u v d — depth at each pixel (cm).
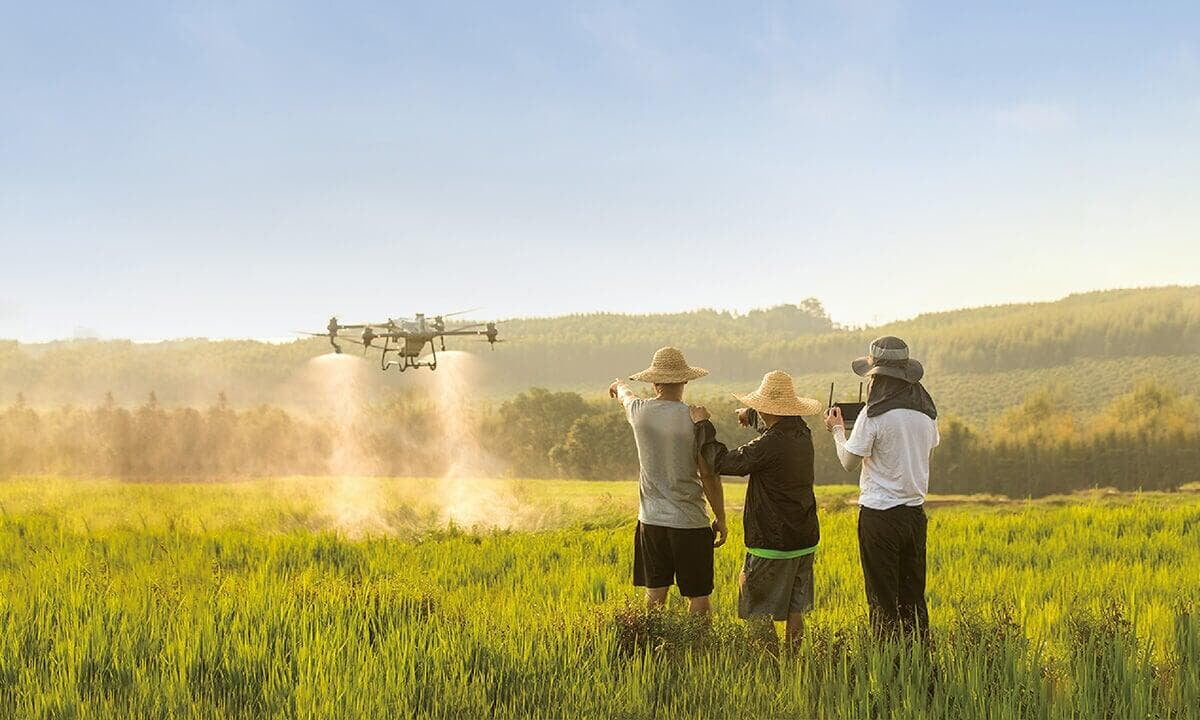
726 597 1084
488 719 626
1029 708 609
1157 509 2405
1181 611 813
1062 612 917
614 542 1900
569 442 15075
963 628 753
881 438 786
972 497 3769
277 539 1848
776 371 838
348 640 756
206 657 718
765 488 823
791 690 648
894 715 593
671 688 665
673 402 866
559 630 807
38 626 796
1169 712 618
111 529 2061
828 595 1146
